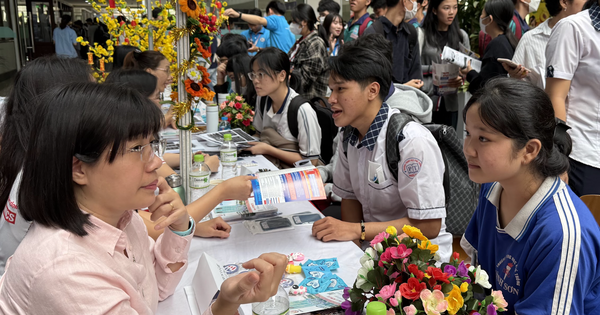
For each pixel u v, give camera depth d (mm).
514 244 1185
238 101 3588
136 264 950
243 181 1601
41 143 756
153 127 833
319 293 1239
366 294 1105
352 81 1717
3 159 1225
